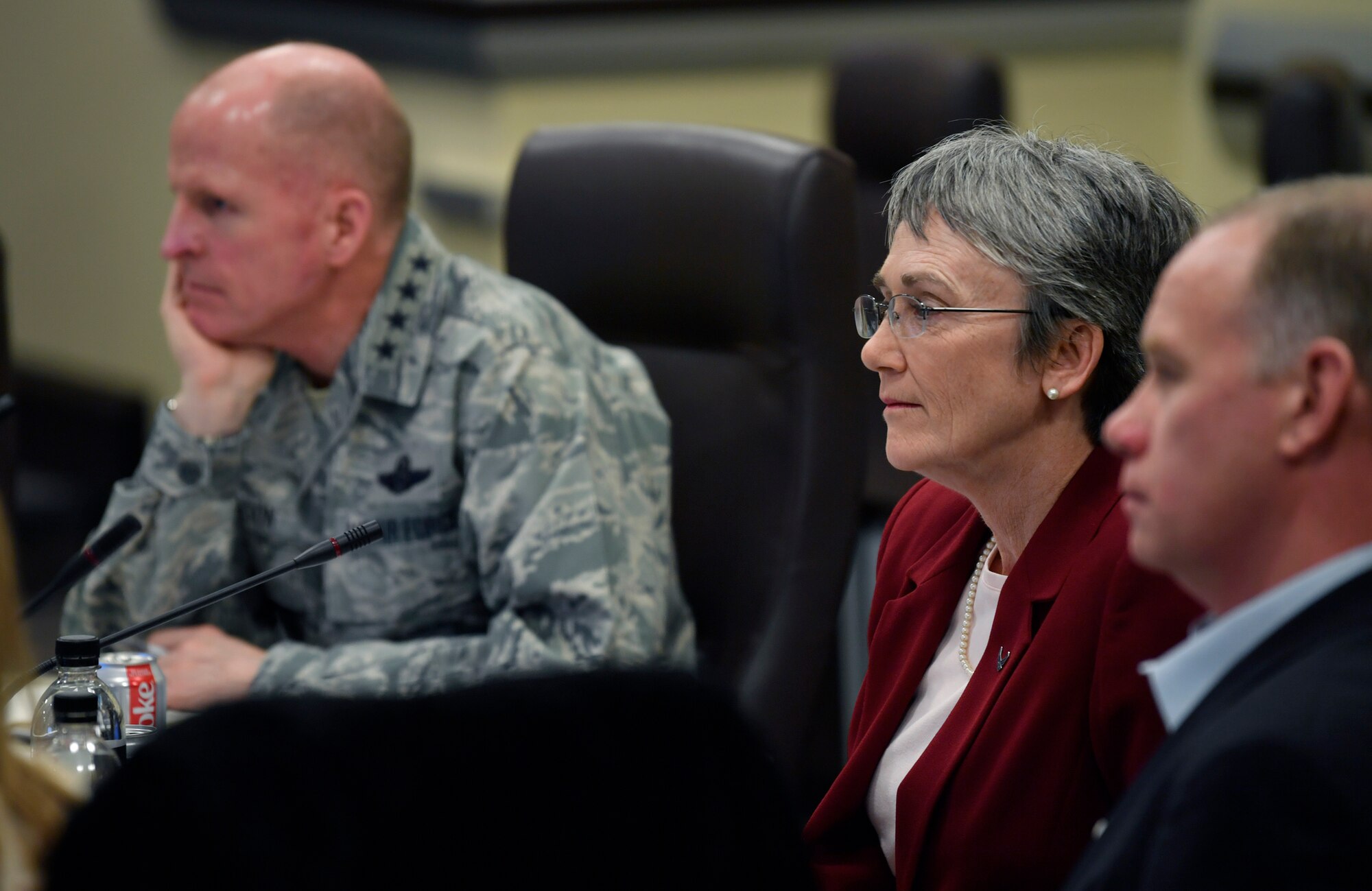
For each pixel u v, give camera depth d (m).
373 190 5.86
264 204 5.75
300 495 6.08
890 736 4.40
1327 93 10.64
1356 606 2.55
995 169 4.11
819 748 9.01
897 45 10.35
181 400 6.08
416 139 13.27
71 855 1.81
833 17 13.72
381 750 1.94
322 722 1.94
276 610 6.34
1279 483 2.57
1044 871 3.87
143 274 13.40
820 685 6.12
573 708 2.07
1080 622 3.93
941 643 4.50
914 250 4.16
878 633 4.63
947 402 4.13
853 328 6.22
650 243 6.47
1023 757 3.91
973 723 4.05
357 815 1.88
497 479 5.80
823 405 6.13
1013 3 14.15
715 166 6.33
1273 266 2.55
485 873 1.94
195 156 5.78
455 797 1.94
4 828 2.65
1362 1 13.62
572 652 5.66
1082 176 4.07
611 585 5.77
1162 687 2.77
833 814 4.43
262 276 5.82
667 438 6.26
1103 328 4.04
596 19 13.17
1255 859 2.34
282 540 6.12
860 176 10.58
